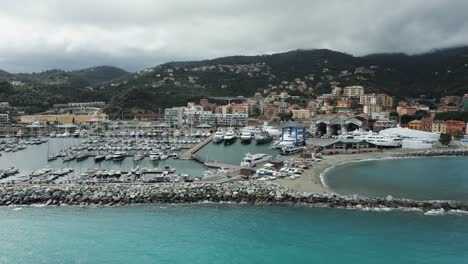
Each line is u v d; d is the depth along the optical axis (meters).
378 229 86.50
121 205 103.88
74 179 128.62
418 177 137.00
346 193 111.50
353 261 73.25
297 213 96.81
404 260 73.31
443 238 81.50
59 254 76.81
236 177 125.62
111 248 79.25
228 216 95.38
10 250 78.38
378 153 196.50
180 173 144.75
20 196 106.25
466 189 118.12
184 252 77.38
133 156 193.50
